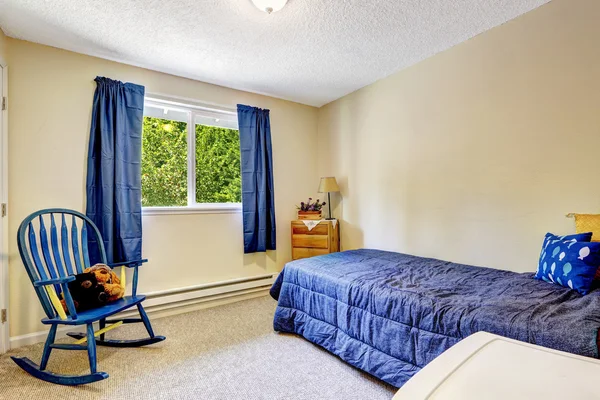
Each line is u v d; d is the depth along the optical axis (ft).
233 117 10.72
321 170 12.53
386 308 5.43
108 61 8.29
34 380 5.53
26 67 7.20
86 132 7.89
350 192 11.27
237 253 10.44
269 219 11.00
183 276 9.34
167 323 8.22
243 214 10.39
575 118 5.97
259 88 10.61
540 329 3.73
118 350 6.69
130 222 8.26
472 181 7.64
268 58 8.38
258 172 10.75
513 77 6.82
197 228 9.64
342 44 7.70
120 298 6.70
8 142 6.90
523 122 6.70
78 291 5.90
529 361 2.29
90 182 7.82
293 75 9.55
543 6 6.32
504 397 1.83
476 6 6.28
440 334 4.63
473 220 7.64
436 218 8.48
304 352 6.60
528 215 6.66
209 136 10.28
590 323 3.62
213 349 6.72
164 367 5.97
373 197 10.37
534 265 6.58
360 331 5.83
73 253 6.95
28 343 6.99
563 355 2.38
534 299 4.59
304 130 12.30
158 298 8.66
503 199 7.07
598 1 5.66
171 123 9.53
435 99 8.40
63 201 7.57
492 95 7.20
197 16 6.43
